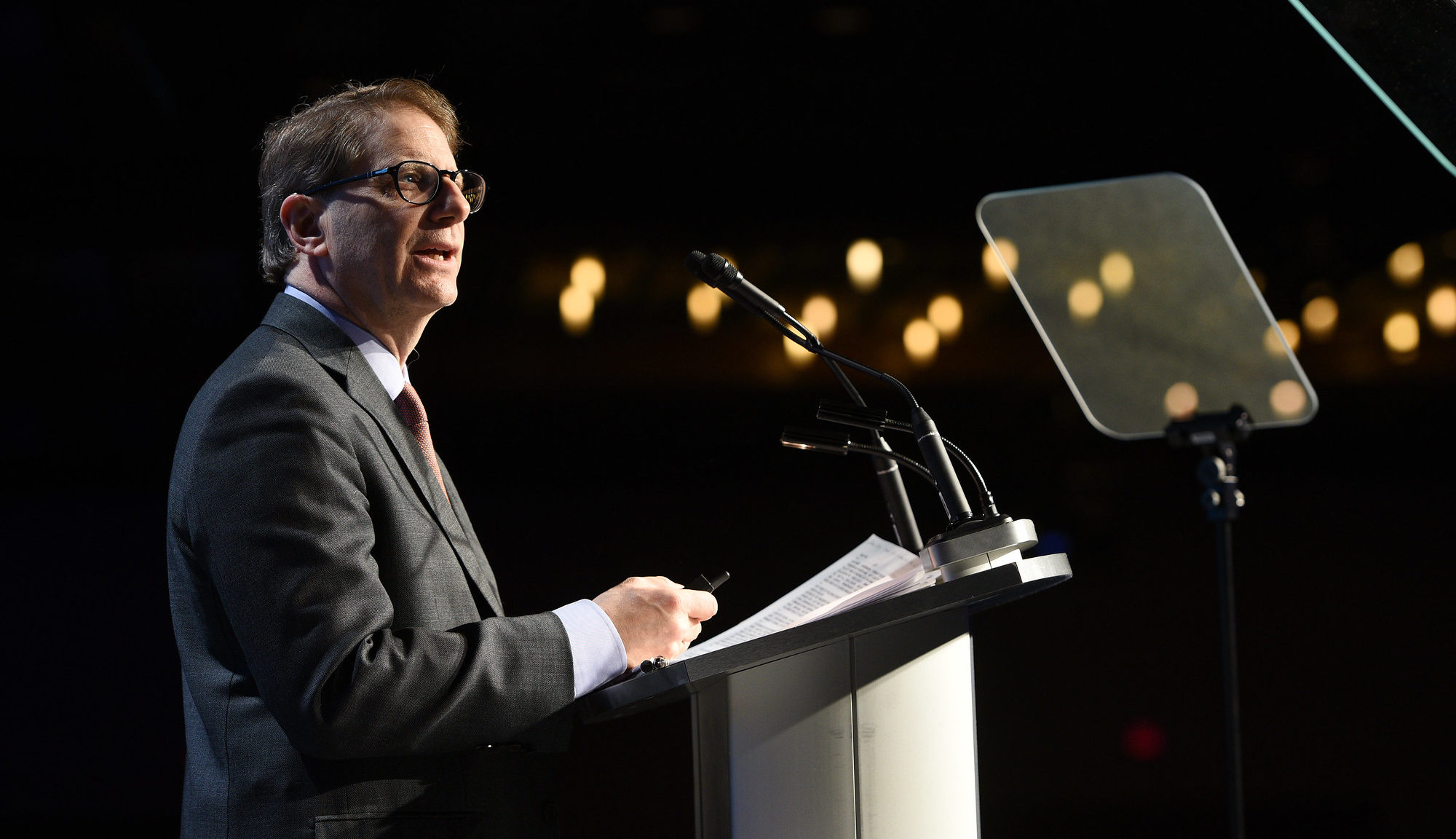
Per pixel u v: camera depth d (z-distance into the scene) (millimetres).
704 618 2971
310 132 3193
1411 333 10000
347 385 2912
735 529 11211
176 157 8852
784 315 3152
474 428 11289
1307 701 8938
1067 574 2645
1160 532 10828
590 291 10133
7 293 9172
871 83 9859
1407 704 8750
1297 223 10023
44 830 8094
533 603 10516
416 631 2572
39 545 9828
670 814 8359
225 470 2600
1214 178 9992
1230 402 5500
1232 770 4516
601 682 2732
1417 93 2330
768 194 10625
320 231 3148
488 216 10555
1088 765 8594
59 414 9734
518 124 9953
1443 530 10516
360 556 2588
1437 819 7809
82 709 9000
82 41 7957
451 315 10852
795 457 11438
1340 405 10680
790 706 2674
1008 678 9586
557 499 11398
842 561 2980
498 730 2594
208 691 2746
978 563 2707
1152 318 5387
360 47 8906
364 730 2439
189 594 2789
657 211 10680
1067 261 5414
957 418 11008
